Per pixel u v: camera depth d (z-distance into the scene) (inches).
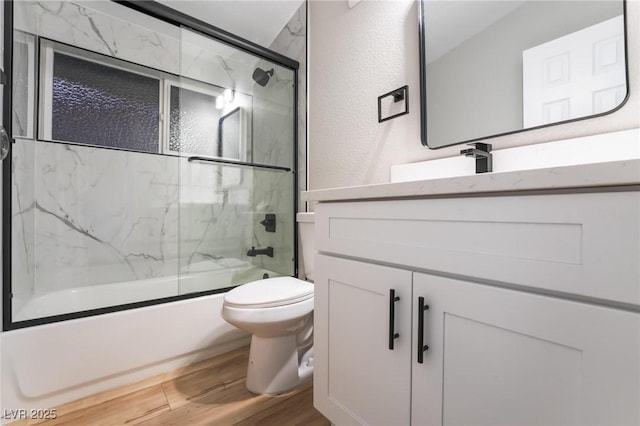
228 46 77.9
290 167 79.7
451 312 22.4
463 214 21.7
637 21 29.5
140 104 75.5
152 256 76.0
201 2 76.0
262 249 83.0
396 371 26.3
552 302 17.5
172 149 78.4
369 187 28.0
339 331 32.5
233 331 63.9
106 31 71.3
